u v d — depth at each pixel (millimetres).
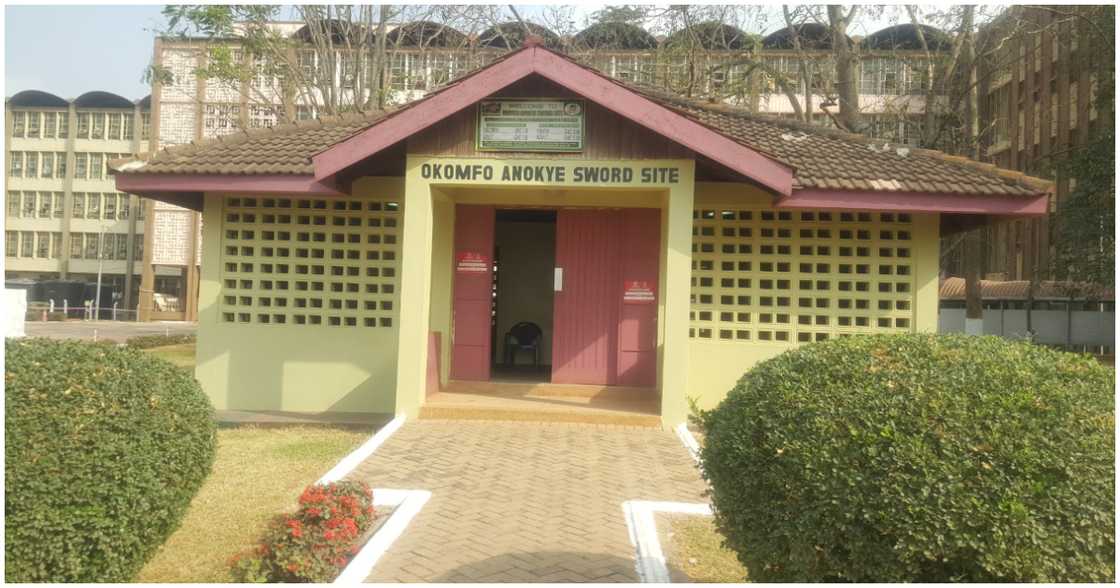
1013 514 2891
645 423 9164
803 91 25406
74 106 47219
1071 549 2898
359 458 7395
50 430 3689
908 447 3057
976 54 20734
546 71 8641
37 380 3818
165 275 44875
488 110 9281
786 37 24891
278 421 9719
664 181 9094
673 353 9141
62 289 44062
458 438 8398
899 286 10398
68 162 47281
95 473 3711
